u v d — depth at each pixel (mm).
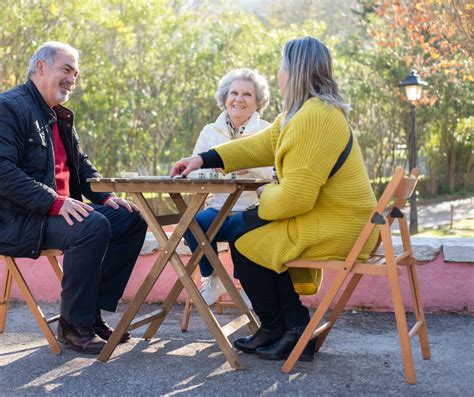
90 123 10516
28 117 3543
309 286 3469
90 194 3998
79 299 3445
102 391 3008
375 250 3602
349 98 14812
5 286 4004
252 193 4312
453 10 8961
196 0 12812
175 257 3344
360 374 3229
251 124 4363
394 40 11875
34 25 10164
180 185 3271
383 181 16188
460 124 17719
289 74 3271
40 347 3693
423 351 3506
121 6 11617
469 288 4504
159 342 3777
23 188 3398
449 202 17047
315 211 3207
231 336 4027
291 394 2961
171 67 11742
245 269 3379
